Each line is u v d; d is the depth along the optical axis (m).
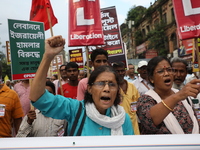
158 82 1.90
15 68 3.02
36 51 3.22
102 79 1.48
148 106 1.75
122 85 3.21
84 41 3.77
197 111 1.92
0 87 2.50
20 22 3.13
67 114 1.52
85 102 1.58
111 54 5.34
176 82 3.11
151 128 1.68
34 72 3.17
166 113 1.54
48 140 1.09
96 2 3.86
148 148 1.04
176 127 1.69
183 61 3.07
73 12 3.82
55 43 1.38
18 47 3.07
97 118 1.43
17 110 2.59
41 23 3.32
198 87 1.42
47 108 1.44
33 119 2.46
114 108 1.56
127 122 1.59
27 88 4.27
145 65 4.16
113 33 5.36
